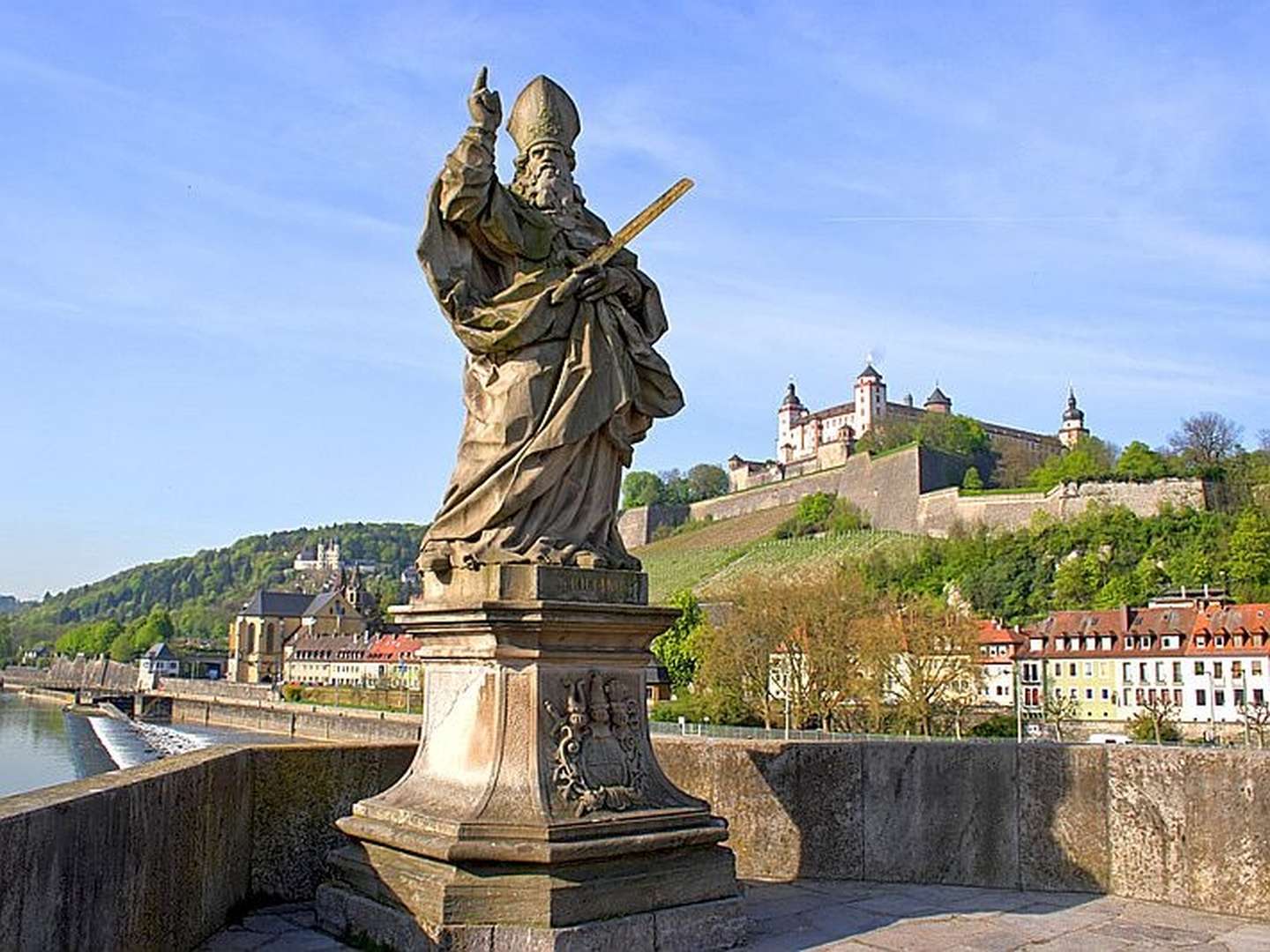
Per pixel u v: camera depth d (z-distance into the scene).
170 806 6.37
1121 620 96.19
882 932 7.29
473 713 7.14
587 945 6.29
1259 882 7.73
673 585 145.00
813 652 73.69
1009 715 86.31
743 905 7.06
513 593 7.00
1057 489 128.00
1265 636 87.62
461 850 6.41
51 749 80.94
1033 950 6.89
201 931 6.97
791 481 165.88
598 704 7.17
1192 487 121.94
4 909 4.43
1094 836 8.46
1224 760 8.01
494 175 7.50
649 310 8.17
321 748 8.45
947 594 119.69
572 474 7.54
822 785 9.08
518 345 7.41
